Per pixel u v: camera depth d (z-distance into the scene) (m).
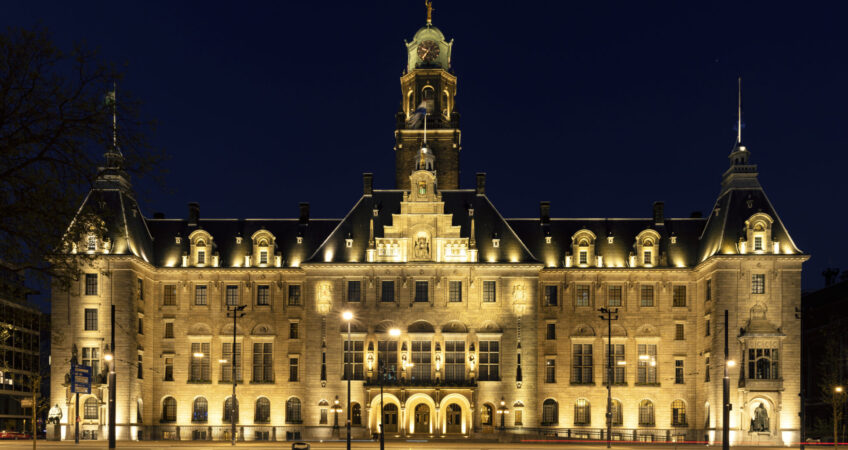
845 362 108.44
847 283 113.81
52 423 94.50
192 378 102.19
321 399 97.00
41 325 33.69
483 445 80.62
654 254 103.81
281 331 103.06
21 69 27.50
